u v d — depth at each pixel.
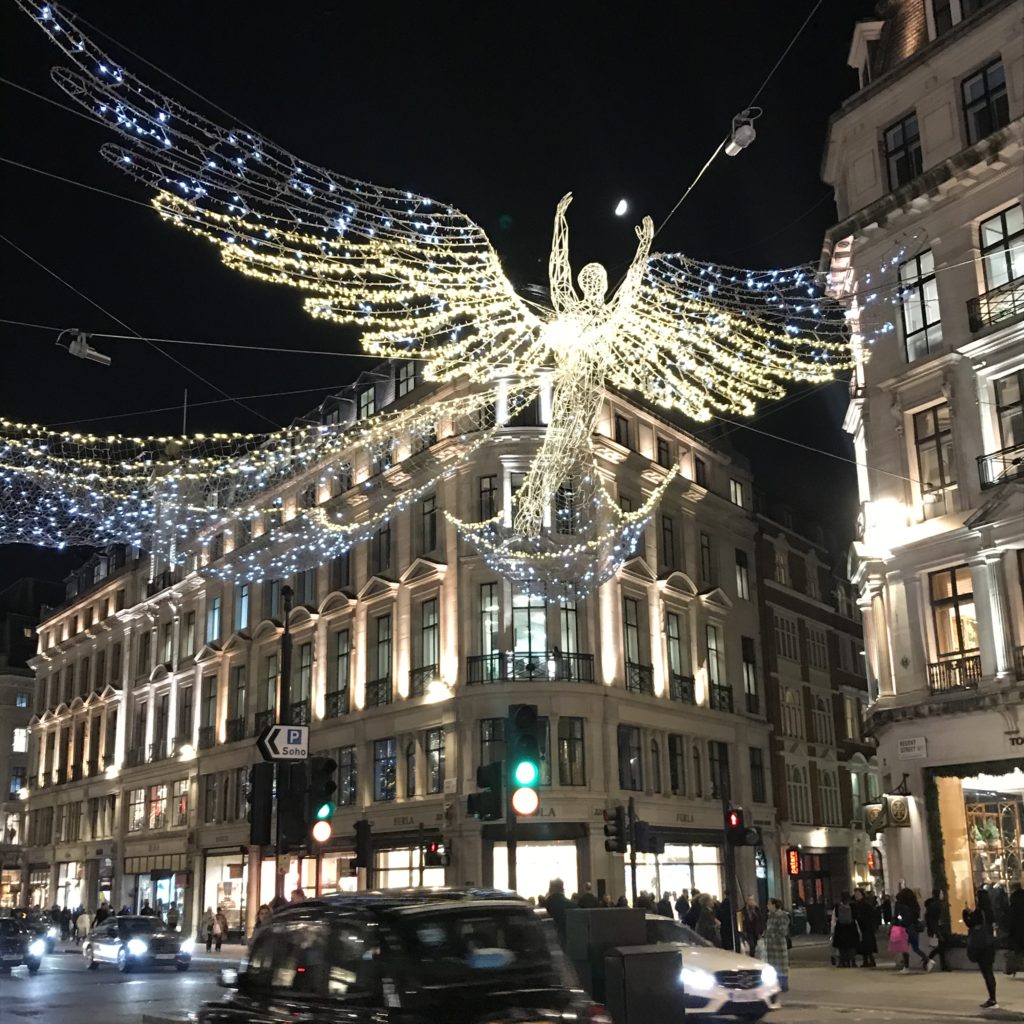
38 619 77.06
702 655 40.03
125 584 57.69
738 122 13.77
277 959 7.84
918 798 23.03
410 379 39.09
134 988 23.72
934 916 21.67
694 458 42.66
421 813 34.19
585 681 33.75
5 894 68.12
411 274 14.05
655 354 17.47
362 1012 6.81
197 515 38.97
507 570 33.75
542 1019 6.88
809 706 46.47
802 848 42.94
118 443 21.73
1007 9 22.91
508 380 34.16
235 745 45.00
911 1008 16.42
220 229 12.51
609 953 10.17
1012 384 22.73
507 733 12.46
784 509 48.94
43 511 23.86
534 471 31.86
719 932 21.62
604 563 35.19
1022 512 21.70
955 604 23.30
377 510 39.22
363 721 37.31
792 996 18.22
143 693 54.03
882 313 25.44
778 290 18.05
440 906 7.24
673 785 37.03
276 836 15.92
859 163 26.14
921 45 25.56
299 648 42.28
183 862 47.59
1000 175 22.97
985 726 22.00
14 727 72.25
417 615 36.44
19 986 24.53
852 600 52.81
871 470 25.28
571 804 32.47
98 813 56.47
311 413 42.94
